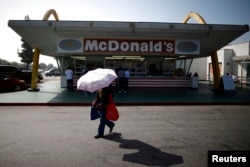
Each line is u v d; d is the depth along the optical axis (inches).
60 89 711.7
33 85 674.8
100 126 241.4
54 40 666.2
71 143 222.4
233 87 634.2
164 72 828.6
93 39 654.5
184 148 209.5
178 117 346.3
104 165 171.9
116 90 680.4
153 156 189.9
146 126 289.9
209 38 668.7
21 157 186.4
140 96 559.8
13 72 888.9
